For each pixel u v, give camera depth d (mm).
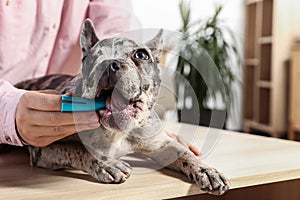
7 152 796
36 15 1021
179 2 2861
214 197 812
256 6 3240
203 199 805
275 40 2957
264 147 811
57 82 826
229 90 2734
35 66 1061
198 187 588
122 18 1089
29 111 599
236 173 624
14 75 1043
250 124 3262
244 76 3303
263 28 3189
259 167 661
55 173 641
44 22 1027
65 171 650
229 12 3189
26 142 647
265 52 3207
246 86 3314
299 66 2785
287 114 3018
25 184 578
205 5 3027
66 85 719
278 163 688
